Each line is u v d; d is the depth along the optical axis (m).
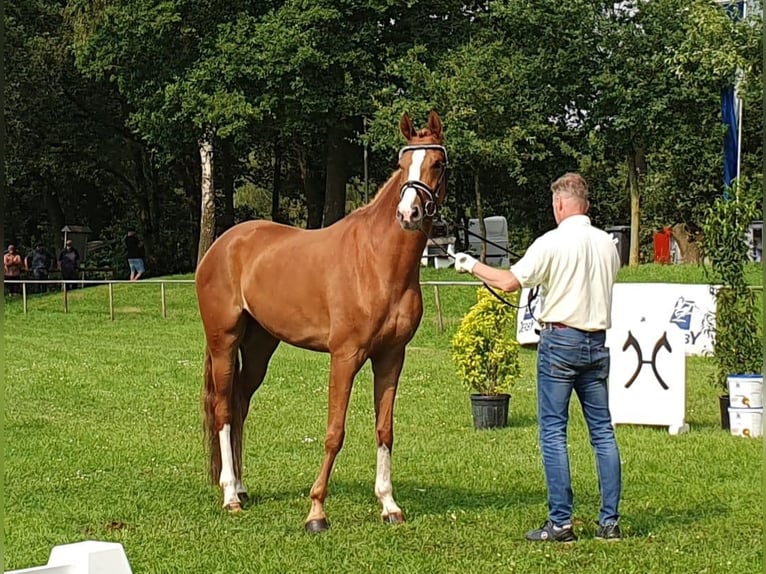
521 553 6.70
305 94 32.31
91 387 15.53
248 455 10.54
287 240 8.07
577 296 6.73
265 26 32.06
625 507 8.02
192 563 6.61
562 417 6.91
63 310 29.83
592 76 29.77
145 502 8.38
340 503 8.27
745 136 30.20
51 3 41.03
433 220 7.49
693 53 22.67
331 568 6.47
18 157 40.47
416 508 8.06
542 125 30.70
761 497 8.34
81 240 43.09
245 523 7.68
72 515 7.95
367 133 31.69
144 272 38.97
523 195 42.09
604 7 29.97
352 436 11.62
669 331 11.95
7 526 7.60
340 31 32.66
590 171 40.50
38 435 11.54
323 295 7.58
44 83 39.16
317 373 16.95
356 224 7.63
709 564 6.43
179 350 20.62
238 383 8.52
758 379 11.41
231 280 8.28
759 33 21.75
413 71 30.77
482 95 29.73
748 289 12.17
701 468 9.53
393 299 7.38
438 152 7.27
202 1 33.88
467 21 34.19
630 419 11.99
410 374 16.83
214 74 33.00
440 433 11.79
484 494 8.59
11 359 19.06
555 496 6.95
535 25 30.11
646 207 36.22
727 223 12.09
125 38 34.19
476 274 6.89
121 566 3.53
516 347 12.22
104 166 43.97
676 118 29.80
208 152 36.34
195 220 44.53
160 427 12.21
